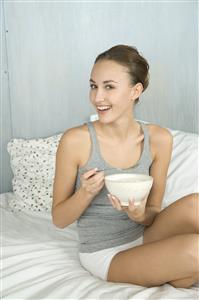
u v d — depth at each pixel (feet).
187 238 3.97
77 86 7.87
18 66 7.88
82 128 4.69
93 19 7.64
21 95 7.96
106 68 4.32
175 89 7.52
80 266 4.69
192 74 7.43
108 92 4.33
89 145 4.63
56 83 7.89
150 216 4.71
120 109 4.40
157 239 4.63
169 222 4.53
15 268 4.49
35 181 6.89
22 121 8.03
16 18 7.75
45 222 6.08
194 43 7.35
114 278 4.33
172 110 7.59
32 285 4.11
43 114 8.00
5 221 6.08
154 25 7.44
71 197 4.42
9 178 8.12
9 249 4.90
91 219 4.68
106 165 4.61
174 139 6.45
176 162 6.06
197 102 7.48
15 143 7.29
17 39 7.80
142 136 4.78
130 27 7.54
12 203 6.79
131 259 4.20
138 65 4.44
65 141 4.61
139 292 3.79
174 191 5.72
